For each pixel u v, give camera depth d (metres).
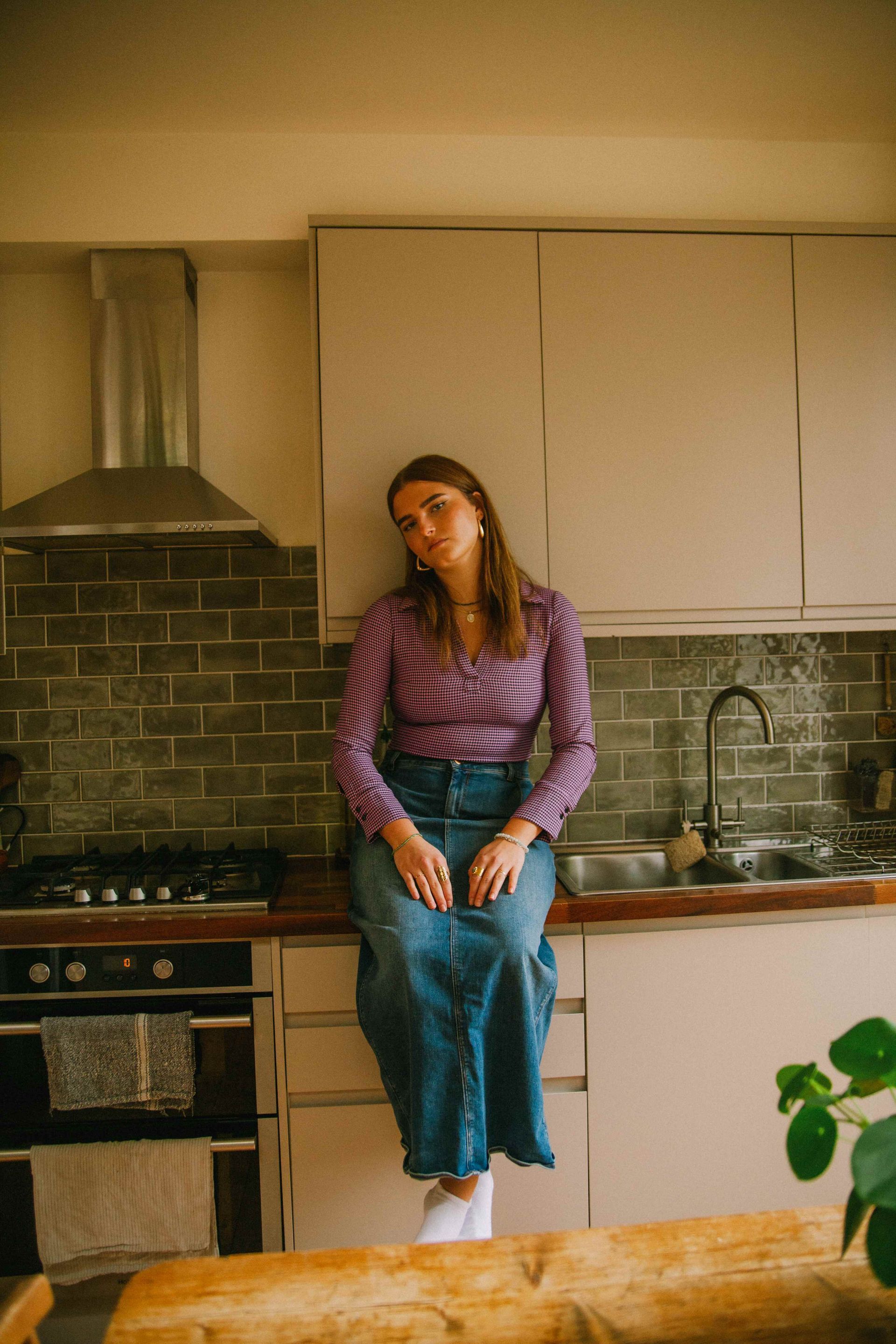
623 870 2.04
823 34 1.62
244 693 2.03
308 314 2.06
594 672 2.08
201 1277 0.70
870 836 2.08
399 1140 1.56
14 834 2.00
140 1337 0.64
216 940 1.53
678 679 2.10
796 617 1.85
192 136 1.90
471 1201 1.36
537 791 1.52
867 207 2.03
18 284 2.03
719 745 2.12
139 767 2.02
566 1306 0.67
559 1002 1.60
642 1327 0.65
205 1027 1.52
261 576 2.03
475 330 1.77
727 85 1.78
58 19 1.51
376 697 1.61
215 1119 1.54
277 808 2.03
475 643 1.64
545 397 1.78
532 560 1.78
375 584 1.76
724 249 1.82
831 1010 1.64
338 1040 1.55
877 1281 0.69
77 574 2.01
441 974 1.38
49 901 1.60
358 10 1.51
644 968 1.60
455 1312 0.66
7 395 2.02
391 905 1.41
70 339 2.03
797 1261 0.71
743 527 1.83
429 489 1.56
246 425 2.05
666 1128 1.60
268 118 1.85
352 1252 0.73
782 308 1.84
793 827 2.13
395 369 1.75
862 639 2.15
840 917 1.64
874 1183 0.52
